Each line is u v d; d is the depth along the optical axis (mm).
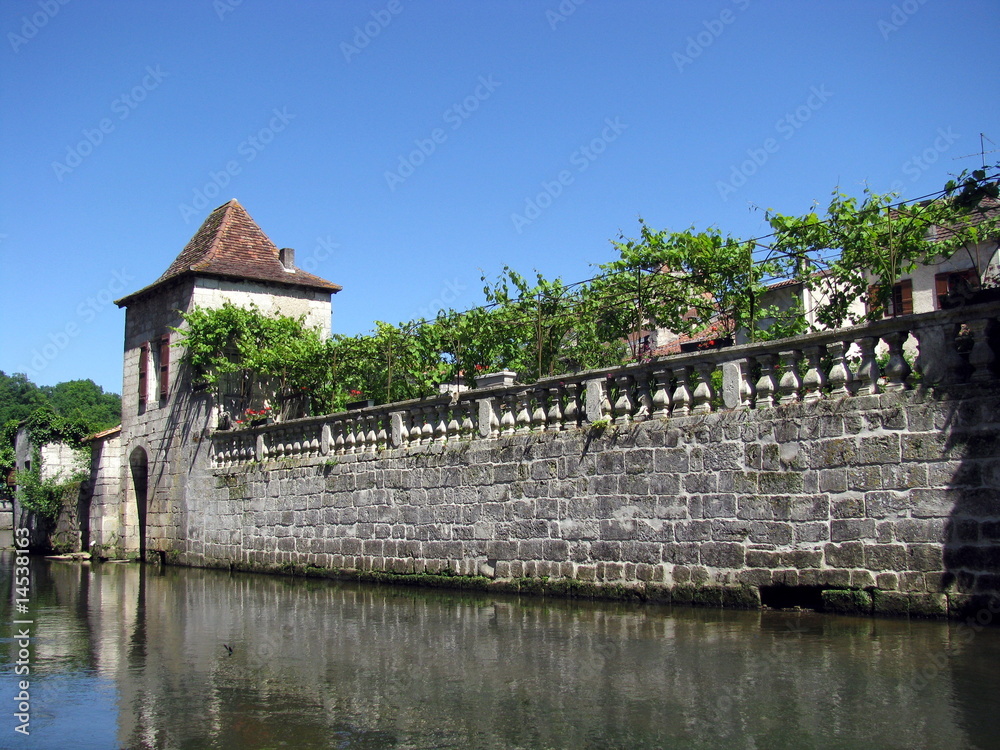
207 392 23859
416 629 11414
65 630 12531
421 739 6828
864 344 10547
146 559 25828
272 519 20562
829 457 10672
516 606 12977
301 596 15766
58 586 19125
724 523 11625
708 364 12117
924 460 9922
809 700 7211
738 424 11586
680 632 10086
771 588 11125
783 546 11008
